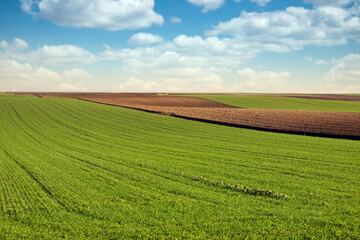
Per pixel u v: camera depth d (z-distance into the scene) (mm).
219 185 16562
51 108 64625
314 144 29531
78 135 36469
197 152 26062
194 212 12695
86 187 16094
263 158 23469
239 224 11516
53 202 13883
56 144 30906
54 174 18703
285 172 19359
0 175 18766
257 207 13266
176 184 16719
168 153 25844
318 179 17766
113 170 19688
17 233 10828
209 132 37781
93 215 12469
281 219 11992
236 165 21250
